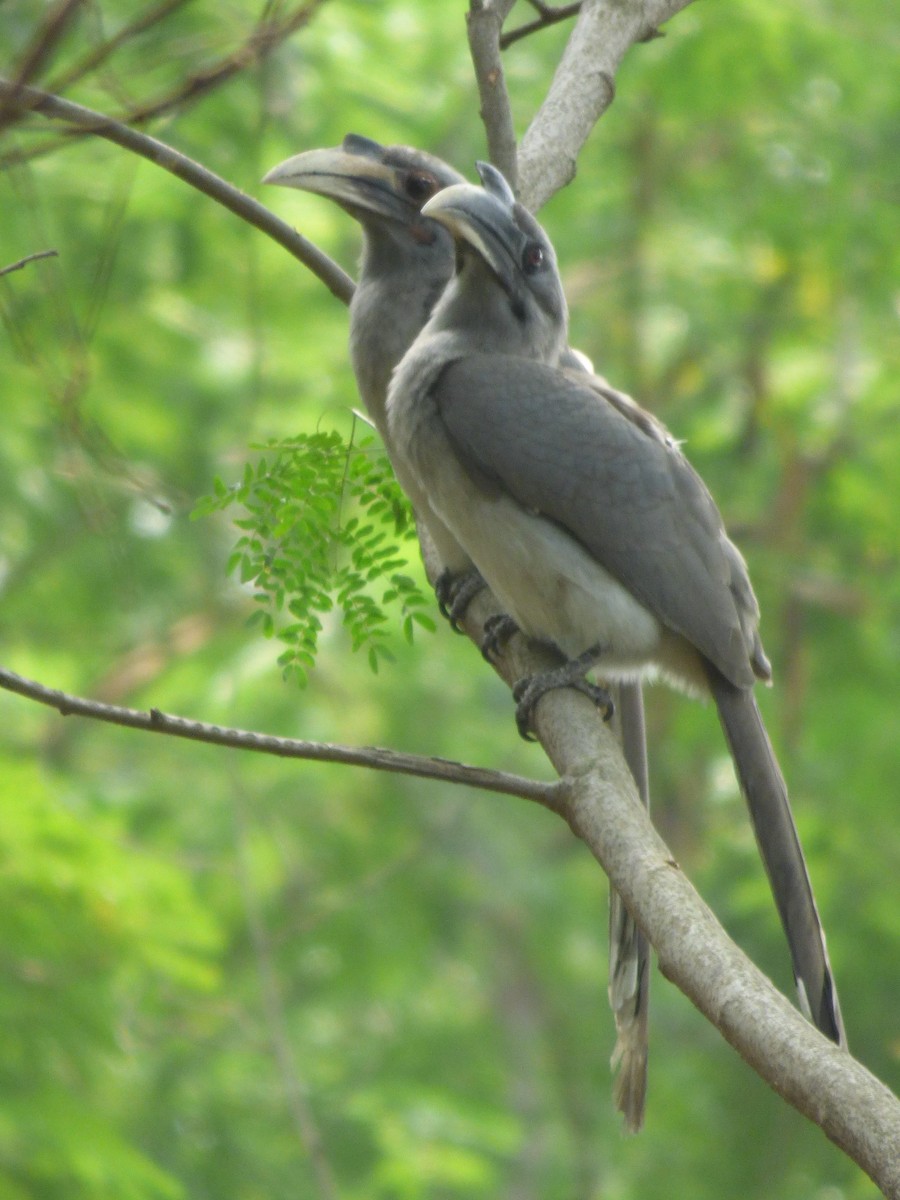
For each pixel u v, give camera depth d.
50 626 15.77
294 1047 13.98
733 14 14.85
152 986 11.28
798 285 16.44
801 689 15.70
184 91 4.26
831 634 15.98
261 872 14.75
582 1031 17.38
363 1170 13.04
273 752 5.23
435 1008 16.64
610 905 6.63
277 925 14.91
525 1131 16.34
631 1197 15.82
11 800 10.36
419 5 14.88
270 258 15.04
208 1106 12.50
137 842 13.03
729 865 15.30
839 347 16.62
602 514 7.08
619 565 7.05
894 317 16.50
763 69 14.98
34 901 10.23
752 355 16.92
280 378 15.29
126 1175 9.66
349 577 6.20
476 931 16.95
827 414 16.50
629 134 16.59
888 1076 13.95
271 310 15.29
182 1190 9.92
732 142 16.45
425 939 15.86
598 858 5.03
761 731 6.81
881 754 14.98
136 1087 11.68
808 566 16.27
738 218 16.45
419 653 15.67
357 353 8.55
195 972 10.56
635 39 7.64
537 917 17.17
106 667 15.80
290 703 15.06
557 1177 16.44
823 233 15.76
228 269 15.02
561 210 16.62
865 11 15.81
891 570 16.06
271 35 4.29
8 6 8.88
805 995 5.79
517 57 15.52
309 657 6.11
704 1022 15.98
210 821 14.48
